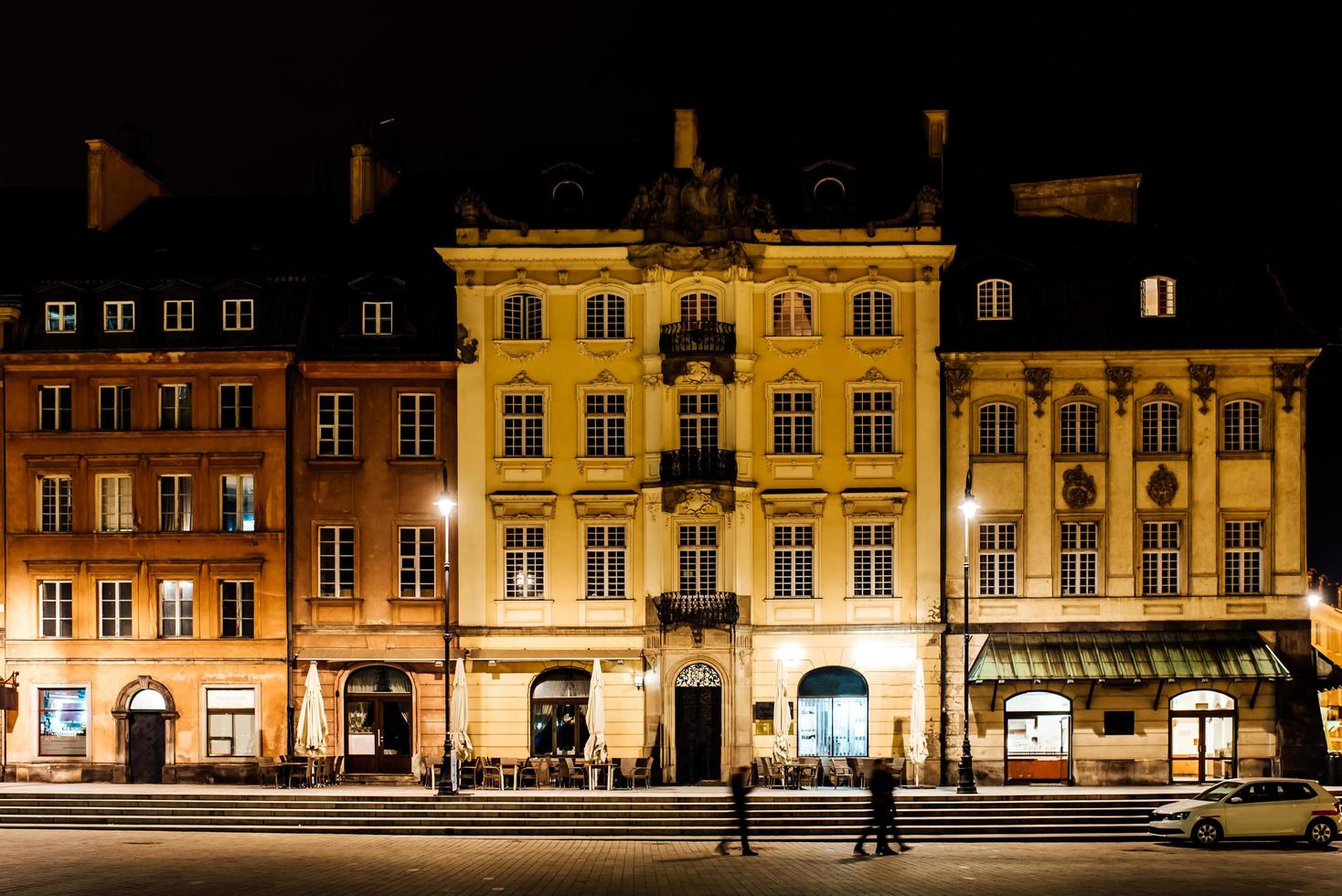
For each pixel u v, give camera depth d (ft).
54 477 158.10
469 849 114.01
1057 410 154.20
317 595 155.84
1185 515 152.97
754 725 153.28
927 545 153.48
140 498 156.76
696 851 113.91
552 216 158.51
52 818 128.16
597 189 161.58
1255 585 152.97
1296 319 154.10
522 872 100.68
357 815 128.26
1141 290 155.33
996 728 151.02
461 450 155.94
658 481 153.38
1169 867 104.32
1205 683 150.30
